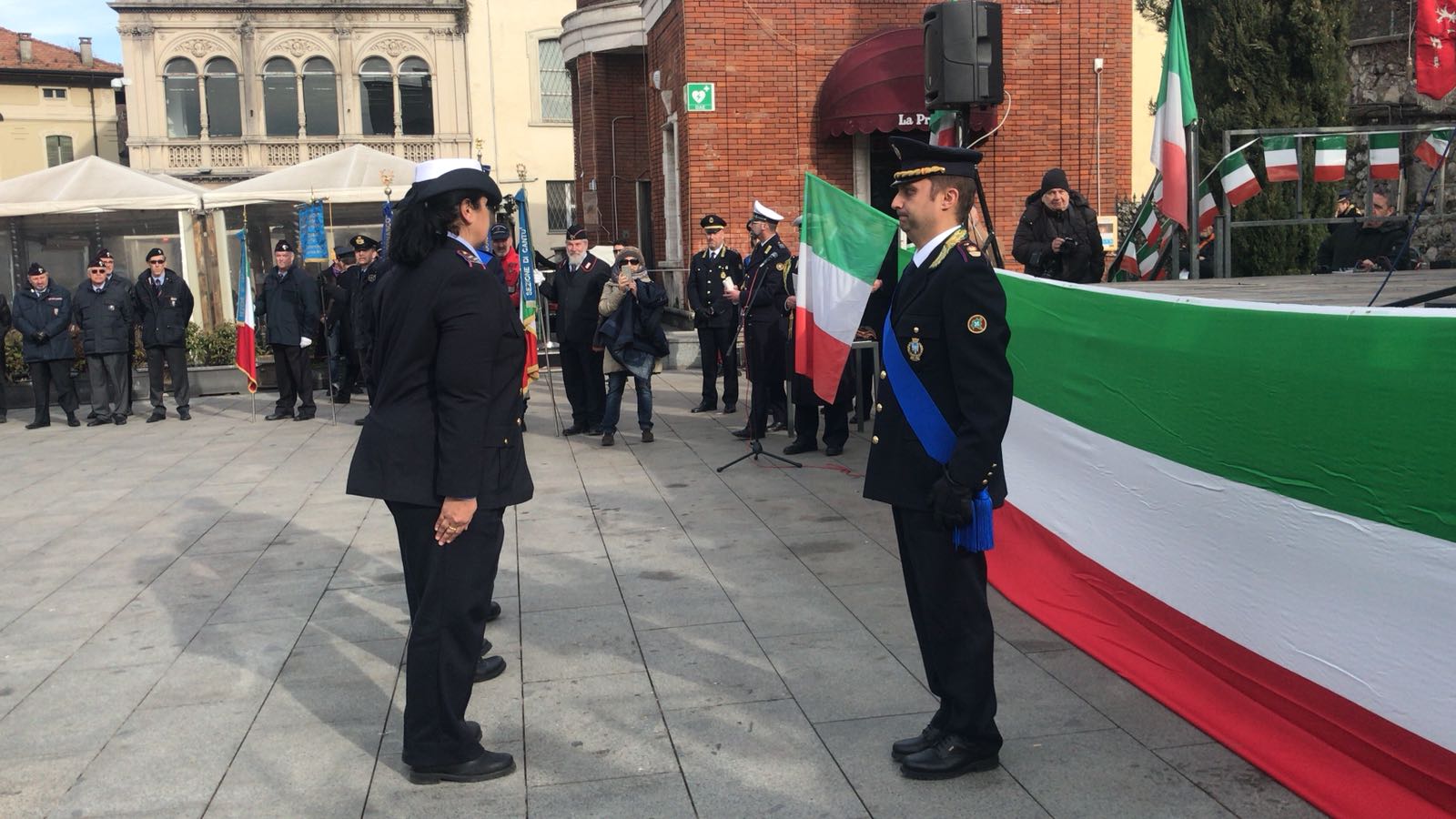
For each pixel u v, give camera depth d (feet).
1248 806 11.53
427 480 12.30
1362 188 48.83
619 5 68.44
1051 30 52.70
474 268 12.37
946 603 12.21
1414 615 10.81
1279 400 12.44
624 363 33.60
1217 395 13.56
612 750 13.41
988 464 11.57
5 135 144.77
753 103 51.72
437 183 12.41
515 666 16.19
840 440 31.48
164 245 60.85
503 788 12.55
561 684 15.47
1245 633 13.14
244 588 20.77
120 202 55.77
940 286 11.97
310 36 114.32
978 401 11.60
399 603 19.60
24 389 50.72
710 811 11.89
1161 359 14.71
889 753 13.03
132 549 23.94
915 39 50.44
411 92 116.06
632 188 73.15
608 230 72.90
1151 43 87.81
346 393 47.47
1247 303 13.17
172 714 14.98
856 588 19.27
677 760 13.08
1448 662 10.46
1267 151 28.58
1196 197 28.12
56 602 20.26
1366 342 11.28
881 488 12.48
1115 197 53.62
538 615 18.40
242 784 12.89
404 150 116.37
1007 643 16.44
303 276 42.75
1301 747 12.19
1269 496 12.69
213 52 113.80
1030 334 18.98
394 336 12.50
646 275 34.14
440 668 12.54
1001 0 52.16
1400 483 10.89
